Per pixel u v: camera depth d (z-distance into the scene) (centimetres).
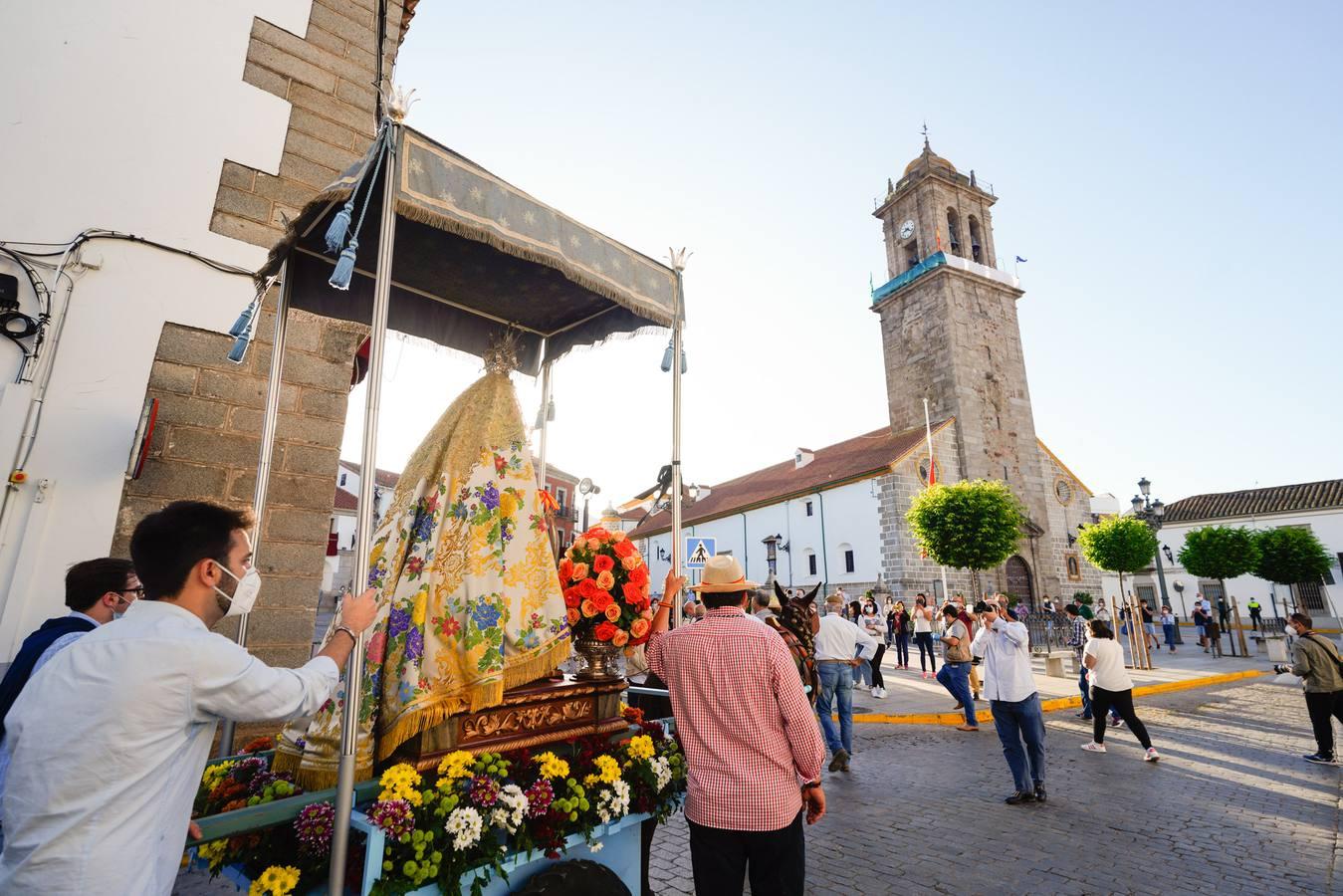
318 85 632
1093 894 419
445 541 279
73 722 153
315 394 576
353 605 222
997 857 479
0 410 449
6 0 502
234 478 530
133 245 516
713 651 279
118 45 537
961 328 3269
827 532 3134
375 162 271
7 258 470
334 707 255
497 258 384
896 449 3058
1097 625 810
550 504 321
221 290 548
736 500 3875
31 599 441
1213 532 2798
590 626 317
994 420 3212
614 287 358
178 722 163
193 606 185
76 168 504
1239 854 481
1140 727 761
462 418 309
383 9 320
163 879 161
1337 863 463
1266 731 923
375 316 254
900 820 563
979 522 2273
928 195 3503
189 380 523
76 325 486
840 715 735
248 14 602
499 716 273
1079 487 3497
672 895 430
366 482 238
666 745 323
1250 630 2872
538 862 262
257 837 239
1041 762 611
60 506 461
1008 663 619
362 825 217
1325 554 2936
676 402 406
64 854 145
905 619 1750
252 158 582
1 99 488
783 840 258
